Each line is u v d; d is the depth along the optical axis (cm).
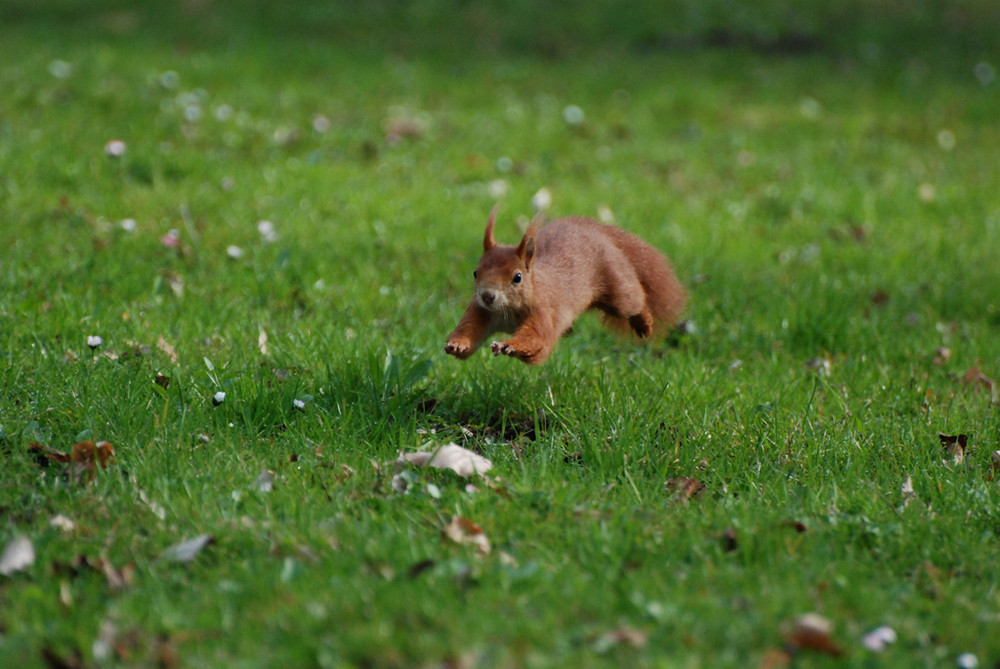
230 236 1283
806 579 614
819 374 998
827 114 2277
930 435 853
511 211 1474
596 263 872
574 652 526
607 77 2462
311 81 2183
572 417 850
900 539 671
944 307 1234
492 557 627
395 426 816
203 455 748
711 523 683
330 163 1658
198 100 1895
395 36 2705
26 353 912
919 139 2119
